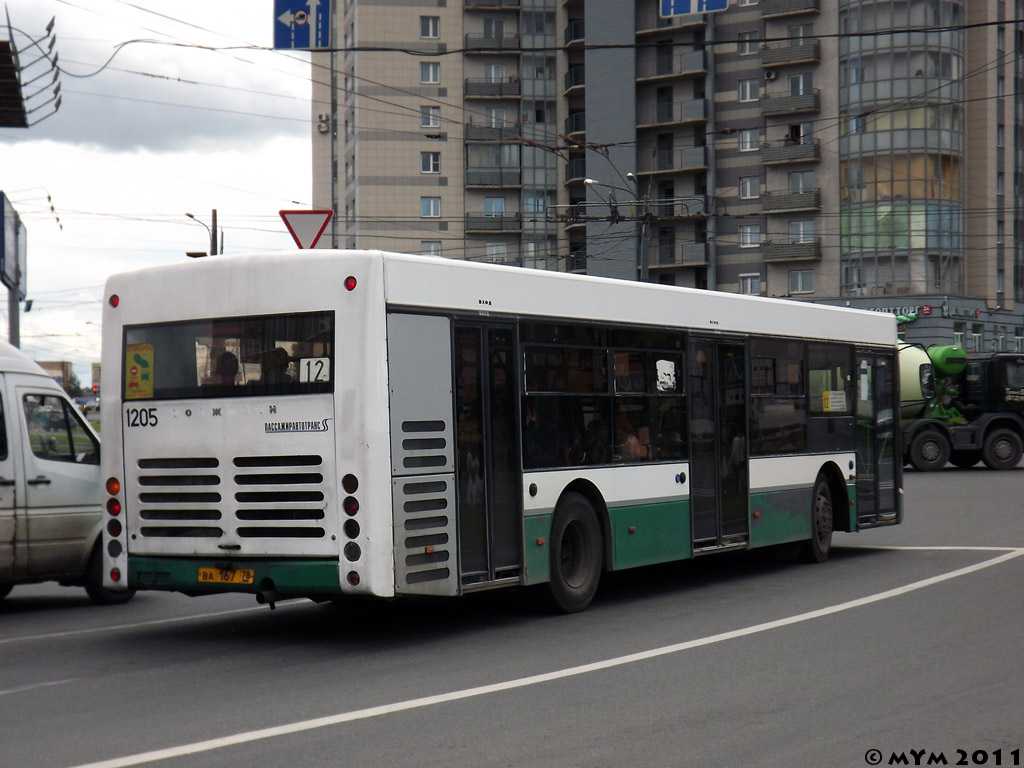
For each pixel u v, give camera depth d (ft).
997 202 206.69
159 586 31.63
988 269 204.13
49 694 24.99
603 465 36.86
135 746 20.36
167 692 25.02
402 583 29.48
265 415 30.30
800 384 47.09
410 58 234.79
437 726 21.59
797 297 211.20
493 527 32.55
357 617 35.91
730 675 26.18
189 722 22.13
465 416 31.81
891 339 53.93
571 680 25.73
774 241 212.84
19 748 20.36
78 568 38.93
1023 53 211.61
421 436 30.35
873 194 201.26
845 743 20.43
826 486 48.70
